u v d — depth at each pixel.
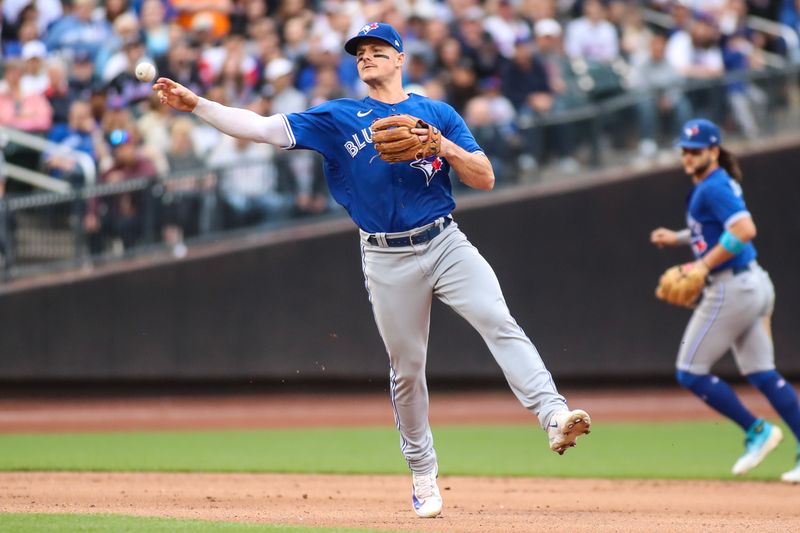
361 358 53.81
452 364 55.62
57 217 49.16
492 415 52.28
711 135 29.38
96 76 51.34
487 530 18.73
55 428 45.84
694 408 54.34
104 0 56.03
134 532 16.78
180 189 50.53
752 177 56.25
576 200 55.09
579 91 56.75
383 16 54.66
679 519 21.20
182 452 37.47
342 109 19.34
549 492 27.50
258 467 32.75
